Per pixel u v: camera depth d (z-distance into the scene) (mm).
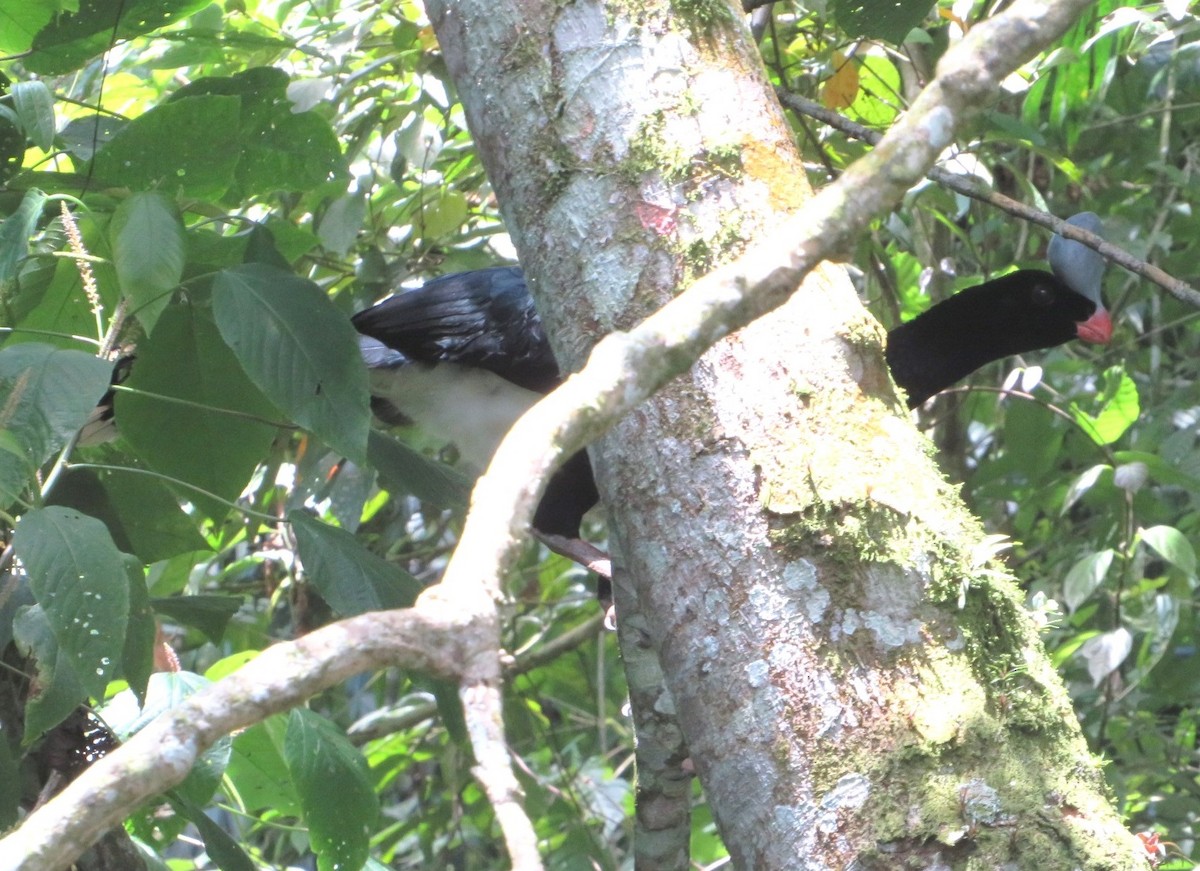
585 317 4402
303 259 10102
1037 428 9820
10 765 5148
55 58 6312
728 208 4281
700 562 4102
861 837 3746
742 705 3984
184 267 5941
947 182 6688
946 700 3869
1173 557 8172
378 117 9297
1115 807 4000
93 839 2523
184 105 5777
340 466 8797
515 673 11320
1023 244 10977
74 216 5973
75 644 4371
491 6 4629
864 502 4023
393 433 10375
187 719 2559
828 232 3139
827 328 4227
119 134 5879
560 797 11023
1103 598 10391
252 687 2559
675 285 4262
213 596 6391
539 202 4520
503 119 4605
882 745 3824
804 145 9242
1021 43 3279
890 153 3193
